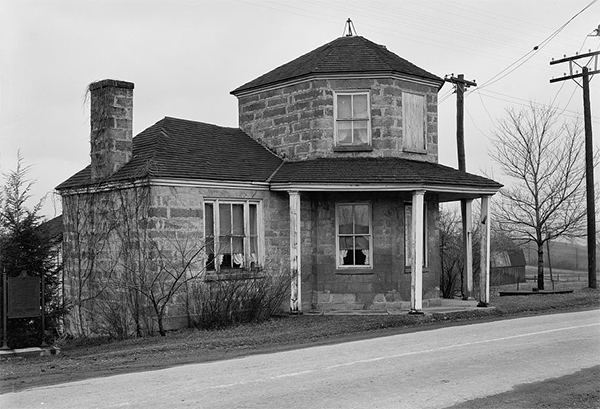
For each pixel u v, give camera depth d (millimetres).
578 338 14828
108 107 19672
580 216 34188
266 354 13258
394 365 11594
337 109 22188
